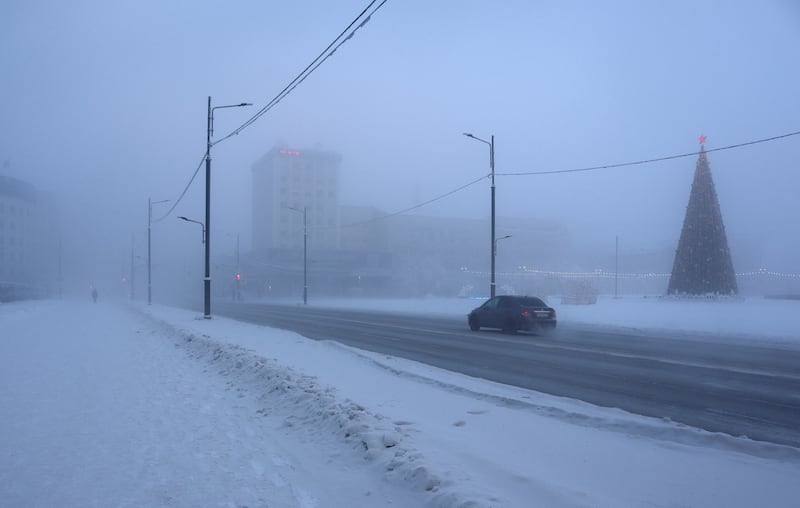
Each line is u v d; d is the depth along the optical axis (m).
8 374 14.07
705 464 6.45
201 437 8.15
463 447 6.92
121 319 37.00
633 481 5.85
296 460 7.03
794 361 16.17
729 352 18.36
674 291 46.16
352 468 6.67
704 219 44.78
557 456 6.68
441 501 5.29
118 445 7.81
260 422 9.01
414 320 34.94
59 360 16.73
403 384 11.73
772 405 10.33
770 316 31.83
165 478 6.47
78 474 6.66
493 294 34.88
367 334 25.25
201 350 18.08
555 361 16.25
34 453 7.50
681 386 12.24
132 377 13.59
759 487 5.72
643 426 7.96
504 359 16.69
